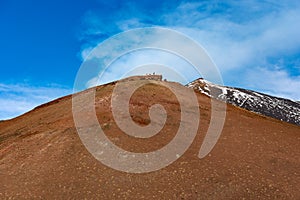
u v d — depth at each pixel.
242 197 14.41
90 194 14.51
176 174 15.77
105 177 15.55
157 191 14.62
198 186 14.96
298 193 15.02
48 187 15.14
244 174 16.06
